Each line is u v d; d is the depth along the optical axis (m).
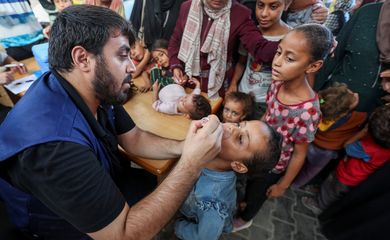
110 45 0.49
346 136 1.21
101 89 0.54
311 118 0.84
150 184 1.02
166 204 0.53
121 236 0.49
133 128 0.84
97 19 0.48
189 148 0.56
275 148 0.69
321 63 0.78
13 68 1.34
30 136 0.46
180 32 1.23
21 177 0.47
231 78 1.33
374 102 1.17
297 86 0.85
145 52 1.35
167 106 1.04
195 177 0.56
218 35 1.07
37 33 1.66
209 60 1.13
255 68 1.18
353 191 1.11
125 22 0.53
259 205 1.19
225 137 0.67
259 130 0.69
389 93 1.10
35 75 1.33
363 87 1.15
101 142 0.62
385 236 0.92
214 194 0.79
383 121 0.98
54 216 0.61
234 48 1.23
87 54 0.49
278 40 1.05
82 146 0.49
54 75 0.55
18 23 1.56
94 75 0.52
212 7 1.04
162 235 1.27
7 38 1.52
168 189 0.54
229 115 1.09
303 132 0.87
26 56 1.56
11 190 0.56
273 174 1.04
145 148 0.82
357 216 1.08
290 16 1.33
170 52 1.28
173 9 1.40
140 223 0.50
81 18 0.48
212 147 0.56
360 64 1.14
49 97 0.52
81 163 0.46
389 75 1.04
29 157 0.45
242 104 1.06
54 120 0.49
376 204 0.98
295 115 0.86
